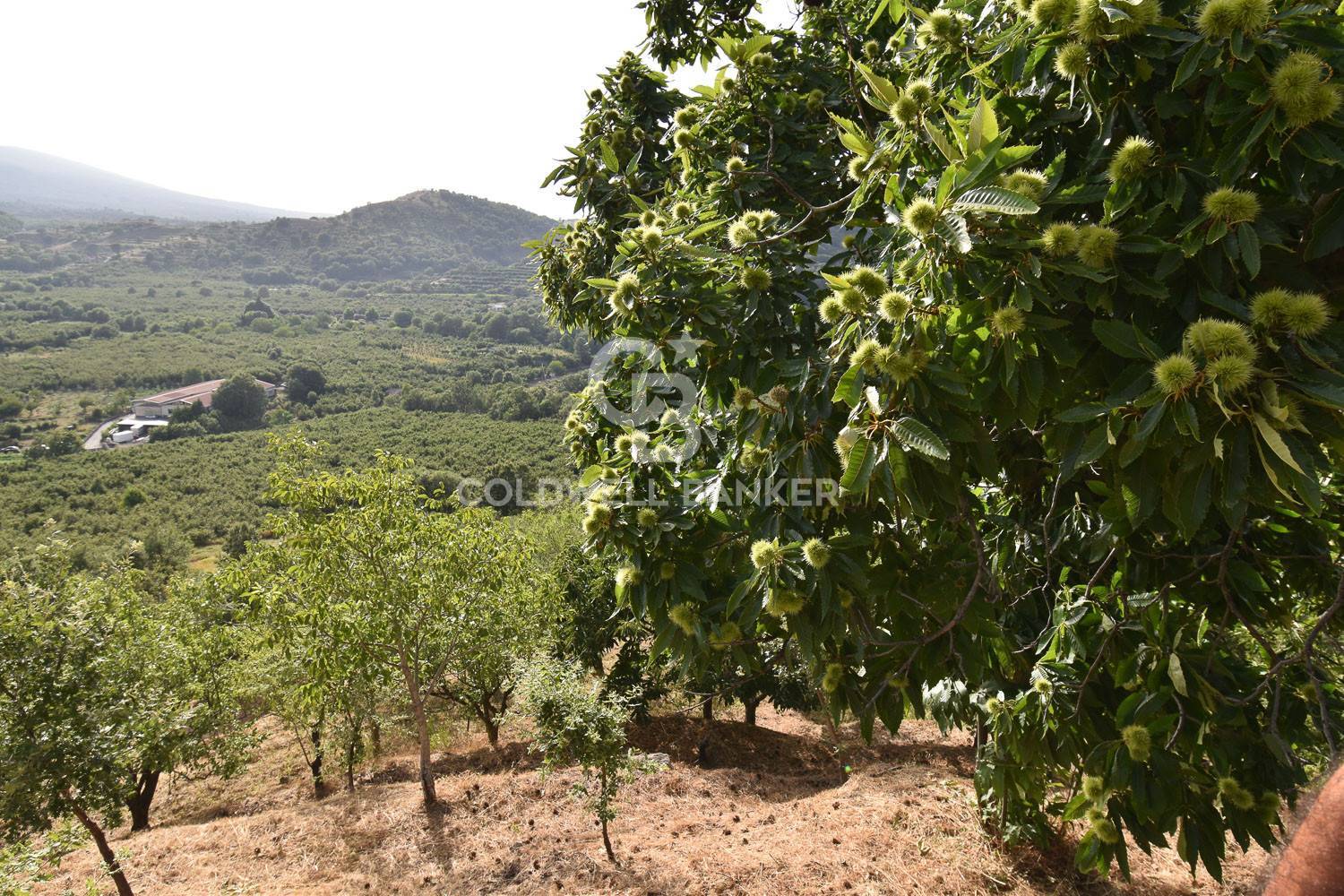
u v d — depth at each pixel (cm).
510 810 1018
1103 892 493
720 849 739
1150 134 184
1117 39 167
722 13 559
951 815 637
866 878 565
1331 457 191
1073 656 285
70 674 664
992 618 219
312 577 1005
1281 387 140
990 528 355
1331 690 278
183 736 926
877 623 238
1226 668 249
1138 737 238
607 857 794
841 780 1097
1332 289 167
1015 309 168
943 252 173
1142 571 260
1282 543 273
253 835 1017
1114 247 166
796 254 299
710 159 414
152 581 3894
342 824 1028
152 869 915
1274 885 85
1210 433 147
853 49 489
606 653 1998
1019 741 301
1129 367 159
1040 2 176
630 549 251
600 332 479
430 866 858
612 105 515
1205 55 154
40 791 628
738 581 256
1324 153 146
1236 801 241
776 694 1533
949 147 179
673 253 274
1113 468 183
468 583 1135
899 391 184
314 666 1014
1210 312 164
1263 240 152
